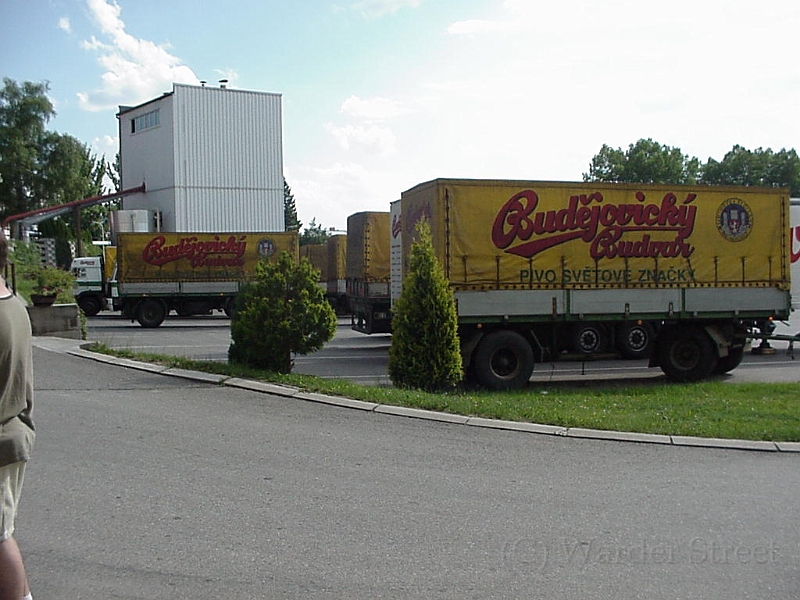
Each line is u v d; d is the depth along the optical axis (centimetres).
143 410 962
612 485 692
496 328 1408
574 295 1416
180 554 522
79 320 1833
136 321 3275
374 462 752
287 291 1235
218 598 460
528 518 602
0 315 355
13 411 365
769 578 497
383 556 523
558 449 817
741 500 654
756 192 1503
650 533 574
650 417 991
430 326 1185
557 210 1408
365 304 2081
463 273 1366
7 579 365
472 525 584
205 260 3044
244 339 1235
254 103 5075
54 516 589
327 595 465
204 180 4972
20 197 5934
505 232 1382
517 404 1075
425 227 1221
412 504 630
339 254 2984
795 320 2869
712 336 1498
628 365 1741
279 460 752
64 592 466
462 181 1366
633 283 1445
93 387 1103
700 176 8075
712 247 1483
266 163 5131
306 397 1041
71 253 5097
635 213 1443
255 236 3094
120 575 490
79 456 752
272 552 528
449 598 463
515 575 497
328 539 552
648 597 469
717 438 871
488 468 739
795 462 782
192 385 1123
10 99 5938
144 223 4638
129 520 584
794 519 608
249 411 966
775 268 1518
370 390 1083
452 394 1177
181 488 661
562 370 1667
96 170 7662
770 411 1048
